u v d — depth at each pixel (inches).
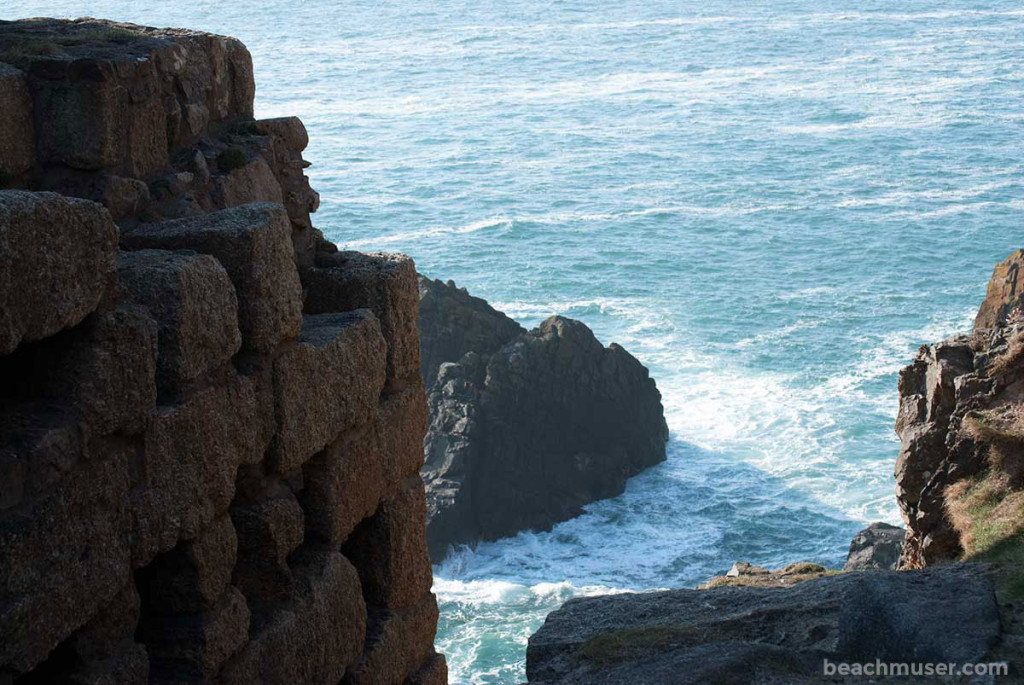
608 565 2001.7
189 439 261.6
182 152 335.0
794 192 4190.5
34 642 221.1
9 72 292.5
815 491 2169.0
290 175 369.1
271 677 291.3
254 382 286.8
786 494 2165.4
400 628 352.2
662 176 4478.3
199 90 344.8
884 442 2319.1
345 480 323.0
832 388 2566.4
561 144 5068.9
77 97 297.0
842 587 419.2
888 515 2080.5
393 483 352.2
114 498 241.4
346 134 5369.1
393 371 350.9
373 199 4153.5
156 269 259.0
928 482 565.0
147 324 248.4
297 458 299.7
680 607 431.2
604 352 2295.8
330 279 347.6
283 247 295.7
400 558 352.8
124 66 306.0
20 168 294.2
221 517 277.9
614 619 424.2
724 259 3479.3
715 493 2186.3
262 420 289.4
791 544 2028.8
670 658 350.0
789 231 3740.2
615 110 5816.9
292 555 313.9
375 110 5964.6
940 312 3014.3
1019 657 336.2
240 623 280.8
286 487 305.9
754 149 4894.2
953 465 554.6
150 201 310.7
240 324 286.0
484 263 3486.7
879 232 3673.7
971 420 557.6
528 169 4598.9
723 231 3762.3
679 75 6909.5
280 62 7741.1
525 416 2218.3
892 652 345.1
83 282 231.8
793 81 6540.4
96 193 297.0
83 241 231.6
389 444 347.6
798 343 2822.3
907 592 373.4
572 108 5895.7
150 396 250.2
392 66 7460.6
